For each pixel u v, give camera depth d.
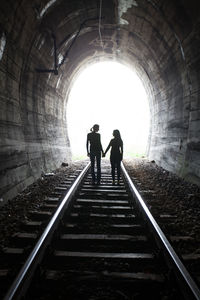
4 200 5.51
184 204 5.71
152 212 4.83
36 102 9.52
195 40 6.78
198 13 5.87
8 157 6.30
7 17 5.70
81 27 9.72
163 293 2.48
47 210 5.29
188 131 8.43
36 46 8.09
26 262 2.70
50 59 9.98
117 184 7.77
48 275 2.69
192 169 7.73
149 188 7.42
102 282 2.65
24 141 7.77
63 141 14.31
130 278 2.69
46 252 3.15
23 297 2.25
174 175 9.02
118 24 10.31
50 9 7.48
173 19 7.14
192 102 8.09
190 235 3.95
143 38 10.38
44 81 10.10
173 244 3.54
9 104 6.77
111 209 5.35
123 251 3.51
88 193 6.75
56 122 13.09
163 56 9.78
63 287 2.57
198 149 7.53
